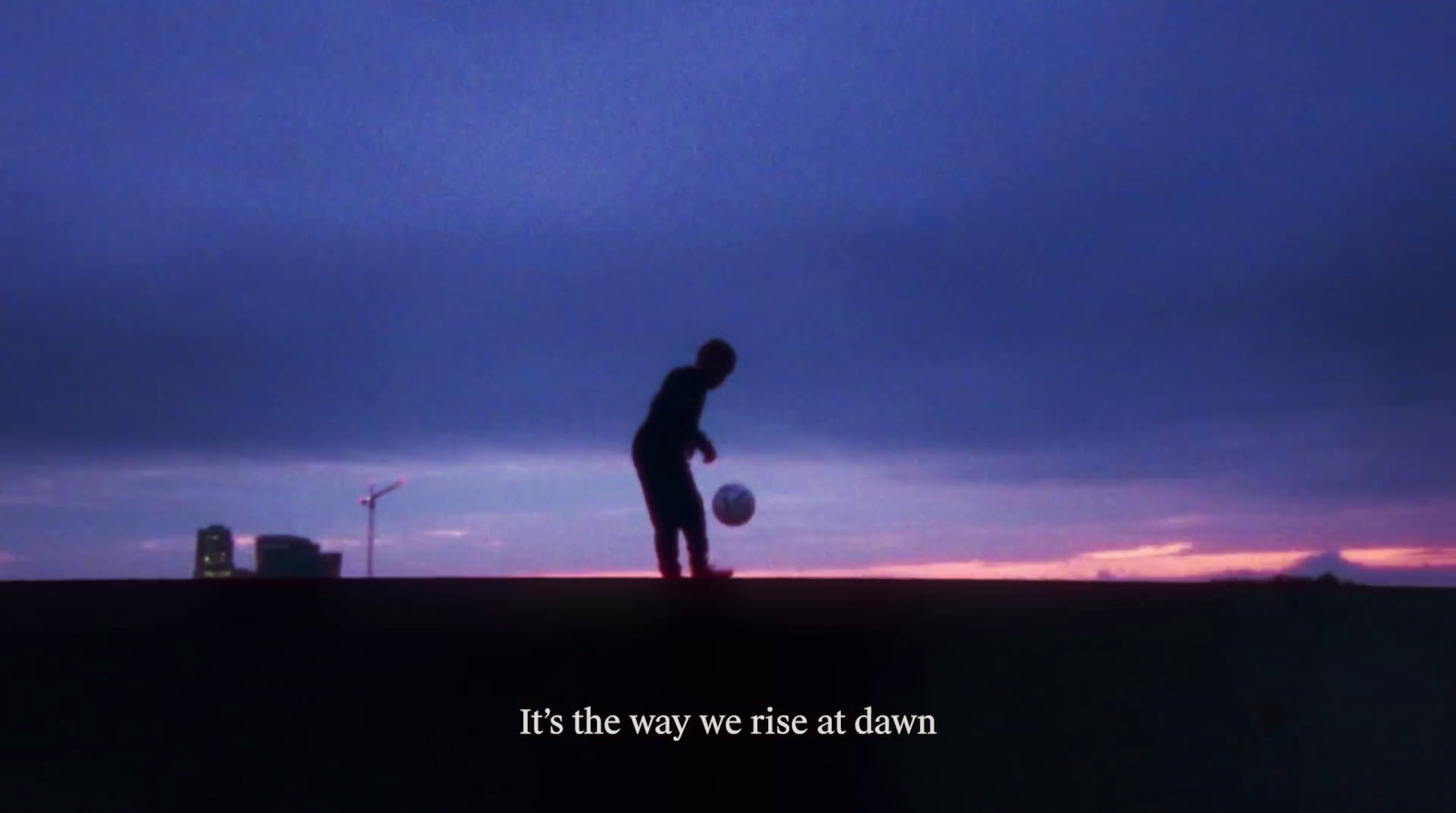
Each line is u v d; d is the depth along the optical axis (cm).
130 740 349
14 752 341
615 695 378
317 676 376
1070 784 355
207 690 366
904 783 362
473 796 344
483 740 362
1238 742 362
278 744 346
